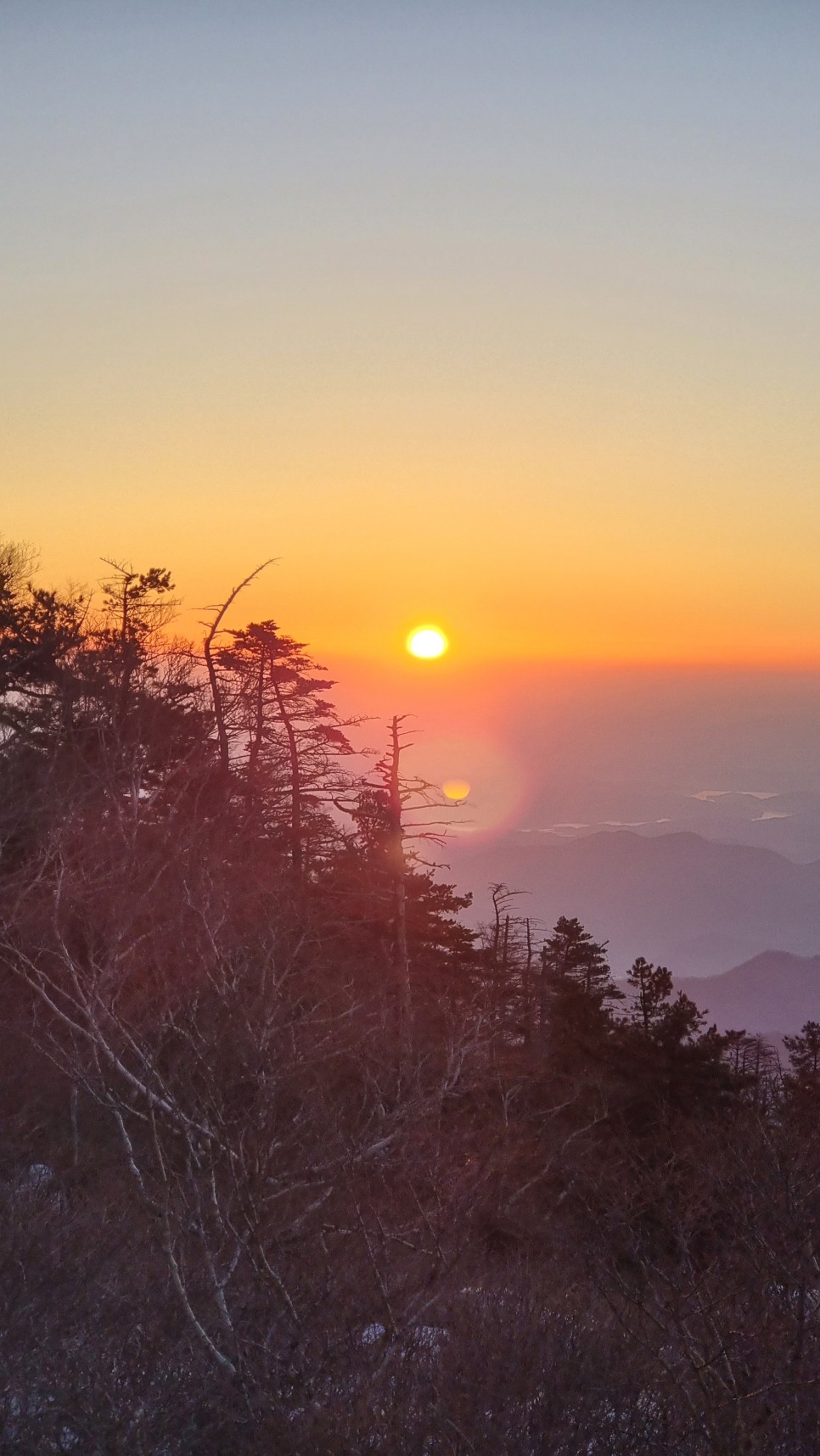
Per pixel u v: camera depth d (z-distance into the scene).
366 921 28.41
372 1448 8.00
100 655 28.22
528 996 29.19
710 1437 8.01
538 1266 11.34
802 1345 8.60
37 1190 12.03
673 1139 17.64
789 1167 10.69
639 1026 29.58
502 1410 8.05
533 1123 19.45
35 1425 8.51
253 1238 9.69
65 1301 9.53
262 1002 11.62
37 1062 14.24
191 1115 11.09
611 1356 8.73
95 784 20.56
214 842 20.28
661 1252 10.82
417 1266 10.06
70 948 15.13
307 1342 8.95
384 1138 11.59
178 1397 8.83
